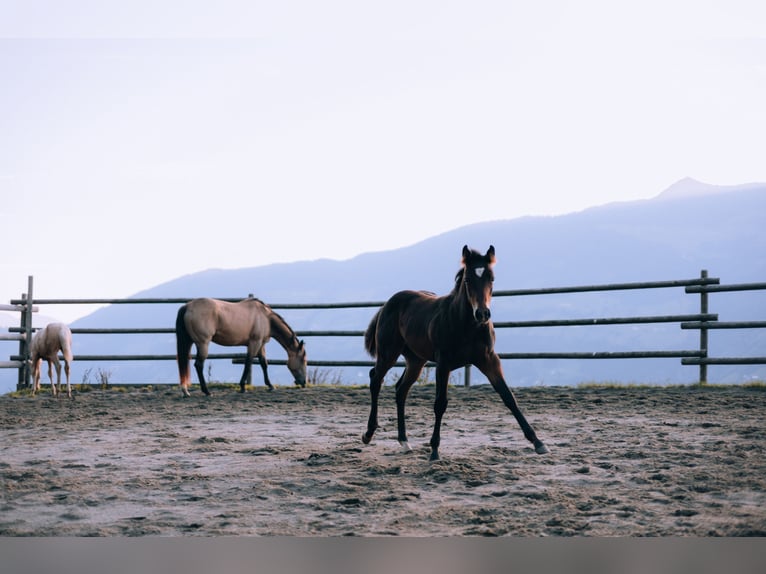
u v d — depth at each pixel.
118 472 5.91
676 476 5.34
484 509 4.66
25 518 4.62
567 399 10.20
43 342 12.16
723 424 7.68
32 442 7.46
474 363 6.36
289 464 6.16
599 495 4.91
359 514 4.62
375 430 7.49
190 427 8.48
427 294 7.38
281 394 12.16
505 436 7.38
